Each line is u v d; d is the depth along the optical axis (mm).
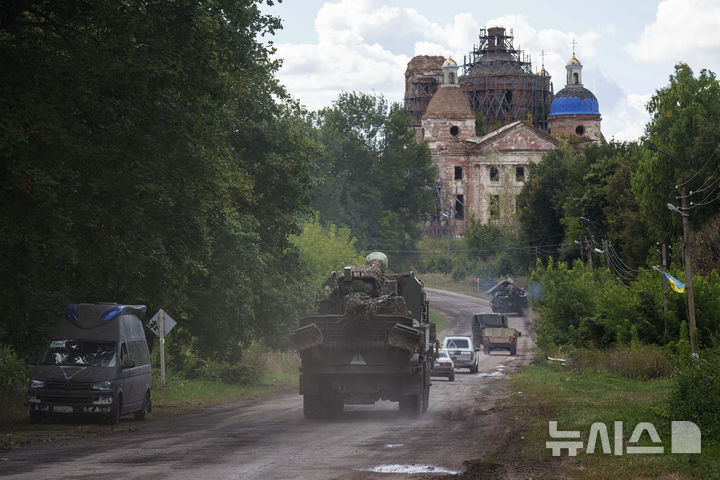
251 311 43125
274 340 53094
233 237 40375
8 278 24891
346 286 27078
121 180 23688
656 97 77375
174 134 24688
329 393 25406
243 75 30203
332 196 134750
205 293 41000
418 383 25422
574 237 101625
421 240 166500
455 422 24266
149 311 38562
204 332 43344
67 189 23094
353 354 25156
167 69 22922
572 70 190125
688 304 45719
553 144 166875
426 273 152000
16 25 24219
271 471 14664
